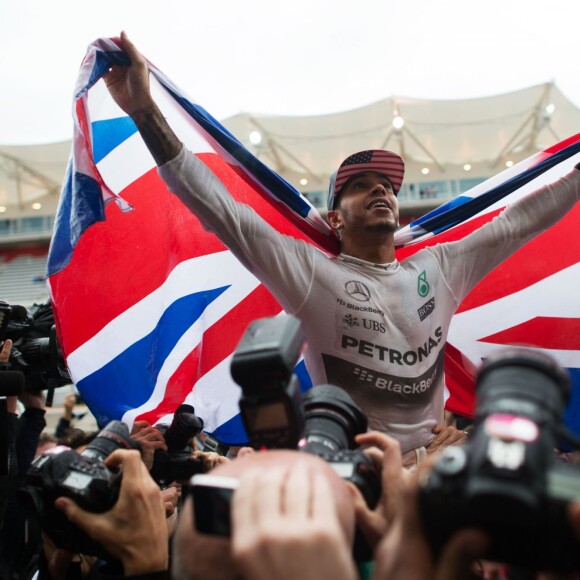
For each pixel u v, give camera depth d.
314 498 0.83
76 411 9.24
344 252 2.64
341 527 0.90
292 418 1.13
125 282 3.01
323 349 2.44
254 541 0.78
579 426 3.24
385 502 1.25
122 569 1.57
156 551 1.45
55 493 1.51
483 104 23.48
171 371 3.04
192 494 0.93
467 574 0.80
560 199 2.75
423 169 29.89
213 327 3.13
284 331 1.16
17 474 2.83
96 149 2.99
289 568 0.76
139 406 2.95
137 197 3.04
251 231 2.38
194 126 2.77
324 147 27.33
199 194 2.29
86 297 2.94
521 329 3.35
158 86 2.92
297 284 2.42
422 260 2.63
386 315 2.44
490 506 0.77
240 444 3.11
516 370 0.92
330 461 1.25
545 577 1.06
